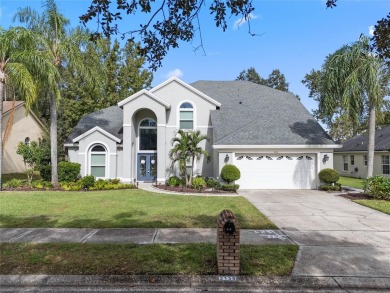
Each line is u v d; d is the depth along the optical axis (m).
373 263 5.79
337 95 16.28
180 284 5.03
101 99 30.58
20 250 6.31
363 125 24.83
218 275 5.19
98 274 5.20
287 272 5.35
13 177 23.67
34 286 4.97
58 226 8.45
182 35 4.73
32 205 11.57
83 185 16.52
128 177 19.33
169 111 20.67
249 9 4.43
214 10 4.49
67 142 20.81
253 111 21.12
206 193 15.56
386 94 15.97
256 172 17.84
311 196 14.77
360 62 15.55
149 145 21.30
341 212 10.80
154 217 9.62
